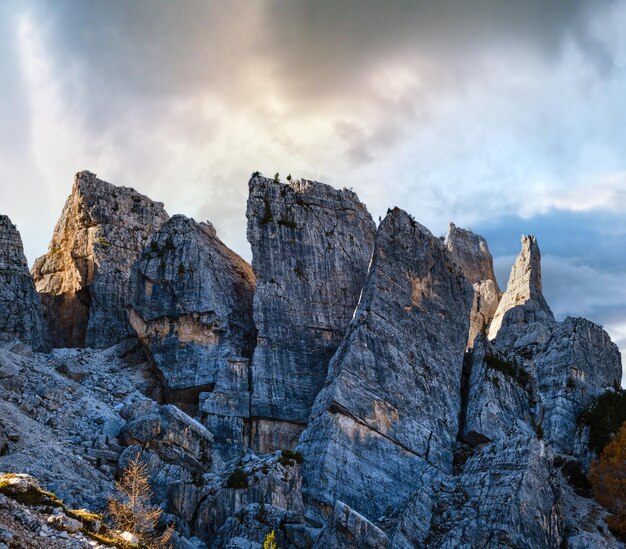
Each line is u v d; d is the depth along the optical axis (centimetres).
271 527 5809
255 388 7769
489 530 5859
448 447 7331
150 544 4809
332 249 8731
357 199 9275
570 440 7544
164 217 9994
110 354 8494
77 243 9431
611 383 8138
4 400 6800
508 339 8894
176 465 6425
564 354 8044
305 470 6844
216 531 6016
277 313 8200
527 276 9412
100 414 7156
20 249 8706
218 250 8988
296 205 8819
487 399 7506
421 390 7512
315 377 8038
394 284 7888
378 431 7131
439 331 7938
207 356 7962
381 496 6812
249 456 6762
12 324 8325
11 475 3912
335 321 8400
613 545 6350
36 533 3603
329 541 5472
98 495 5703
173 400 7856
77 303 9250
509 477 6100
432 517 6153
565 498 6994
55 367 7900
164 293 8200
